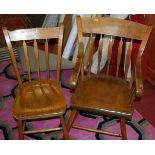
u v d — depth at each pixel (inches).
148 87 91.0
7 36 58.5
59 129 64.4
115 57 83.9
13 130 70.9
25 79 90.4
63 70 97.0
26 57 63.2
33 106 58.7
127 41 75.6
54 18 102.3
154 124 76.0
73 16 87.1
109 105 58.4
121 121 60.4
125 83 66.4
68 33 93.6
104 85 65.3
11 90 86.7
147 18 77.0
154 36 80.8
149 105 83.4
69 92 86.7
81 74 66.0
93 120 76.3
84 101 59.1
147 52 81.0
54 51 105.0
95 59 85.7
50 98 61.5
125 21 61.1
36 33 61.2
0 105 79.8
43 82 66.8
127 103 59.4
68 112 77.7
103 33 63.3
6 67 99.0
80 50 62.1
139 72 56.7
